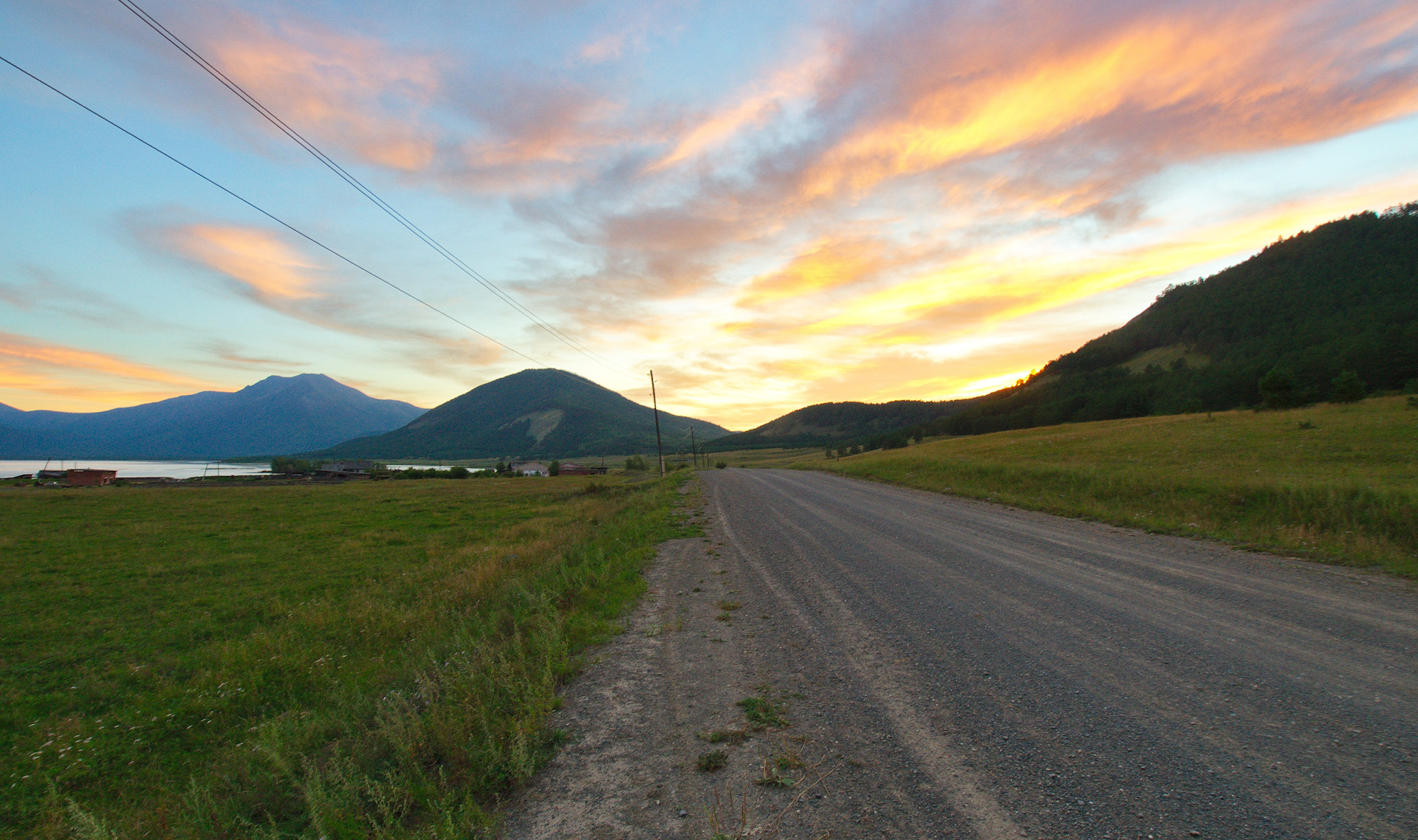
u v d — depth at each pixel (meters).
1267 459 21.66
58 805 4.69
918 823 2.91
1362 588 7.05
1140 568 8.51
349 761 3.81
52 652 9.15
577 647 6.15
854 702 4.45
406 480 66.38
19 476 63.22
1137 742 3.61
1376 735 3.55
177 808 4.05
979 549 10.41
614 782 3.51
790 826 2.95
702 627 6.73
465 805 3.24
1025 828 2.81
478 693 4.70
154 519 25.73
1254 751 3.44
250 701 6.73
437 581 12.37
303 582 13.69
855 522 14.73
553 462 95.94
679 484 37.12
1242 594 6.93
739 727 4.14
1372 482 14.55
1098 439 37.03
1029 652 5.30
